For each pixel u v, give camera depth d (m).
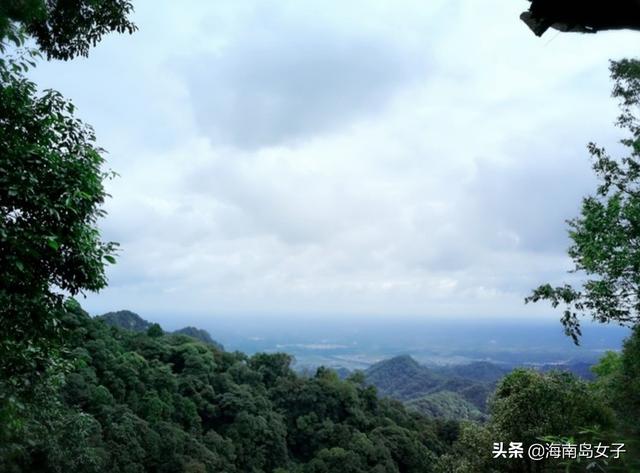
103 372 28.66
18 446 4.94
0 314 4.05
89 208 4.39
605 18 1.23
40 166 4.14
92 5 5.44
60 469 10.40
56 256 4.23
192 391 36.59
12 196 3.95
